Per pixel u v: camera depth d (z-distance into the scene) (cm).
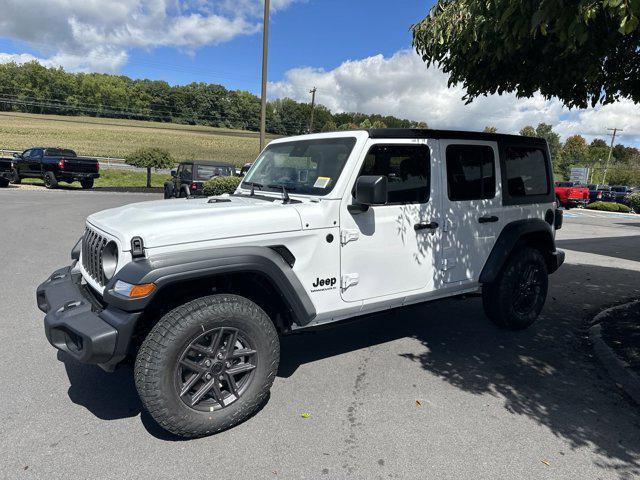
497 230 451
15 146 4897
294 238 320
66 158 2211
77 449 277
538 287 493
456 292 430
